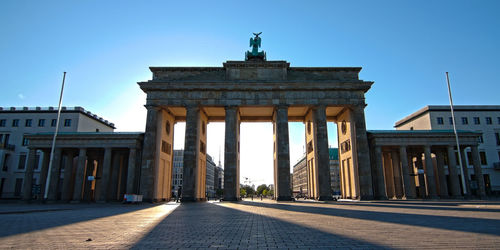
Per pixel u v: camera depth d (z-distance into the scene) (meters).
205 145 62.06
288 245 9.38
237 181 55.53
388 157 65.81
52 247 9.22
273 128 62.28
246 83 53.53
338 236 11.05
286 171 51.12
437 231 12.02
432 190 55.38
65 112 74.88
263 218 19.08
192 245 9.48
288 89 53.81
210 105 53.44
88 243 9.92
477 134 57.44
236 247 9.11
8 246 9.41
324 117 53.16
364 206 32.16
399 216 19.30
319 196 51.06
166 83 53.78
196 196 51.56
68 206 40.31
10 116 75.50
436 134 57.06
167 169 58.84
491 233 11.26
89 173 63.00
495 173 74.25
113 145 54.97
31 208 33.56
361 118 53.53
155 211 27.34
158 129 54.34
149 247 9.17
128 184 52.91
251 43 59.31
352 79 55.59
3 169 72.00
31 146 56.00
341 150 62.47
